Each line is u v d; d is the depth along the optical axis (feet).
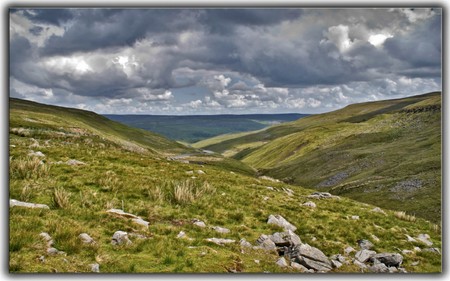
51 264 34.55
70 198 59.62
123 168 93.40
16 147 99.55
